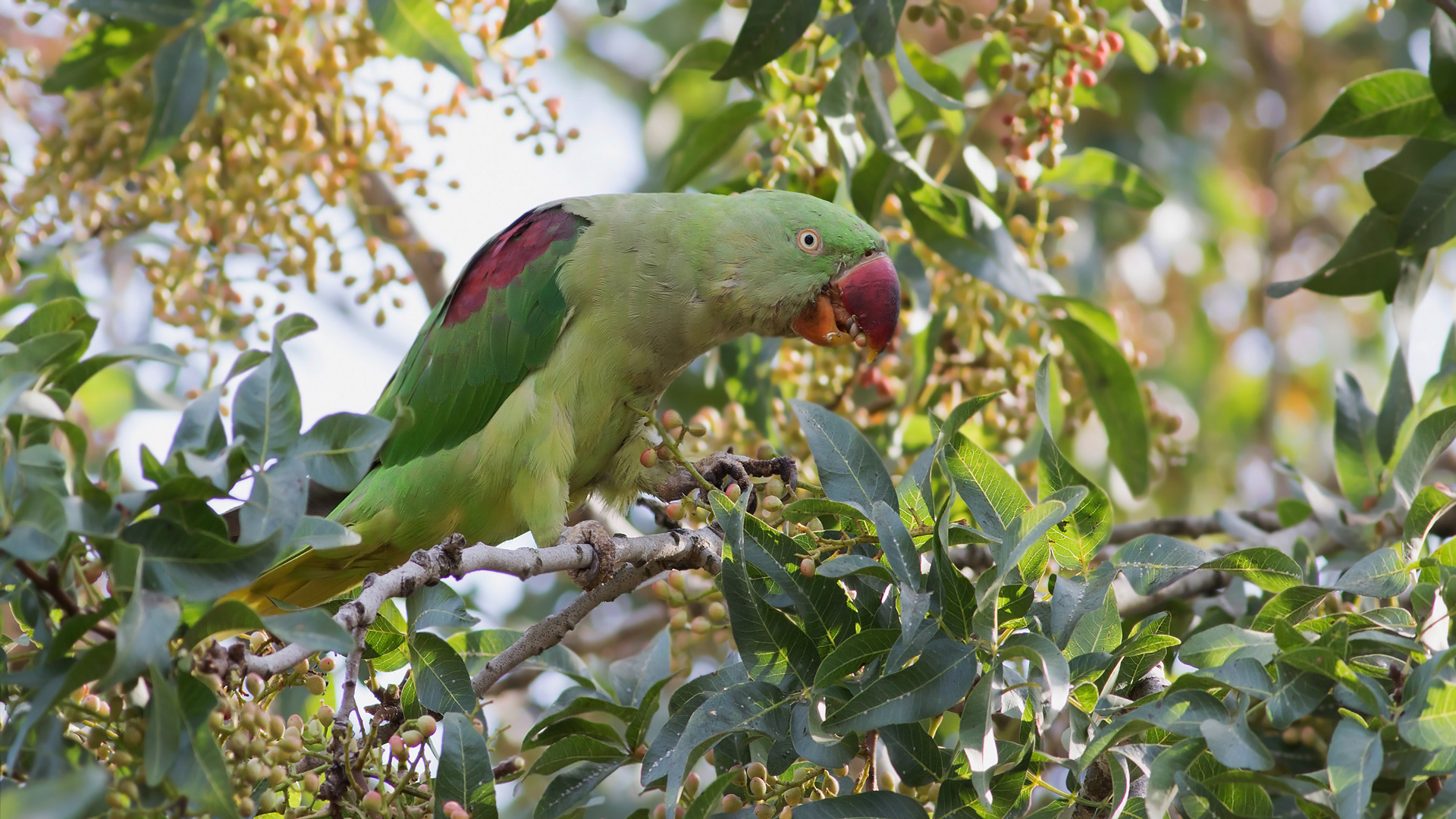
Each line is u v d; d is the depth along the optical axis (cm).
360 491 802
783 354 951
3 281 916
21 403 420
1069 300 902
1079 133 1364
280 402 461
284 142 915
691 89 1443
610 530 970
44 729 440
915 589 520
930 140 1003
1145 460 939
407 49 822
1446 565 531
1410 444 626
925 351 931
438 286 1110
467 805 521
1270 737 664
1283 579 558
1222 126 1515
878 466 588
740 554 541
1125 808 506
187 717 425
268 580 766
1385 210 761
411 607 590
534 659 716
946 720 780
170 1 828
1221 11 1469
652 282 791
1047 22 794
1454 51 723
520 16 729
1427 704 449
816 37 818
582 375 794
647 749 599
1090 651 543
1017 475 940
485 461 780
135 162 921
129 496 431
